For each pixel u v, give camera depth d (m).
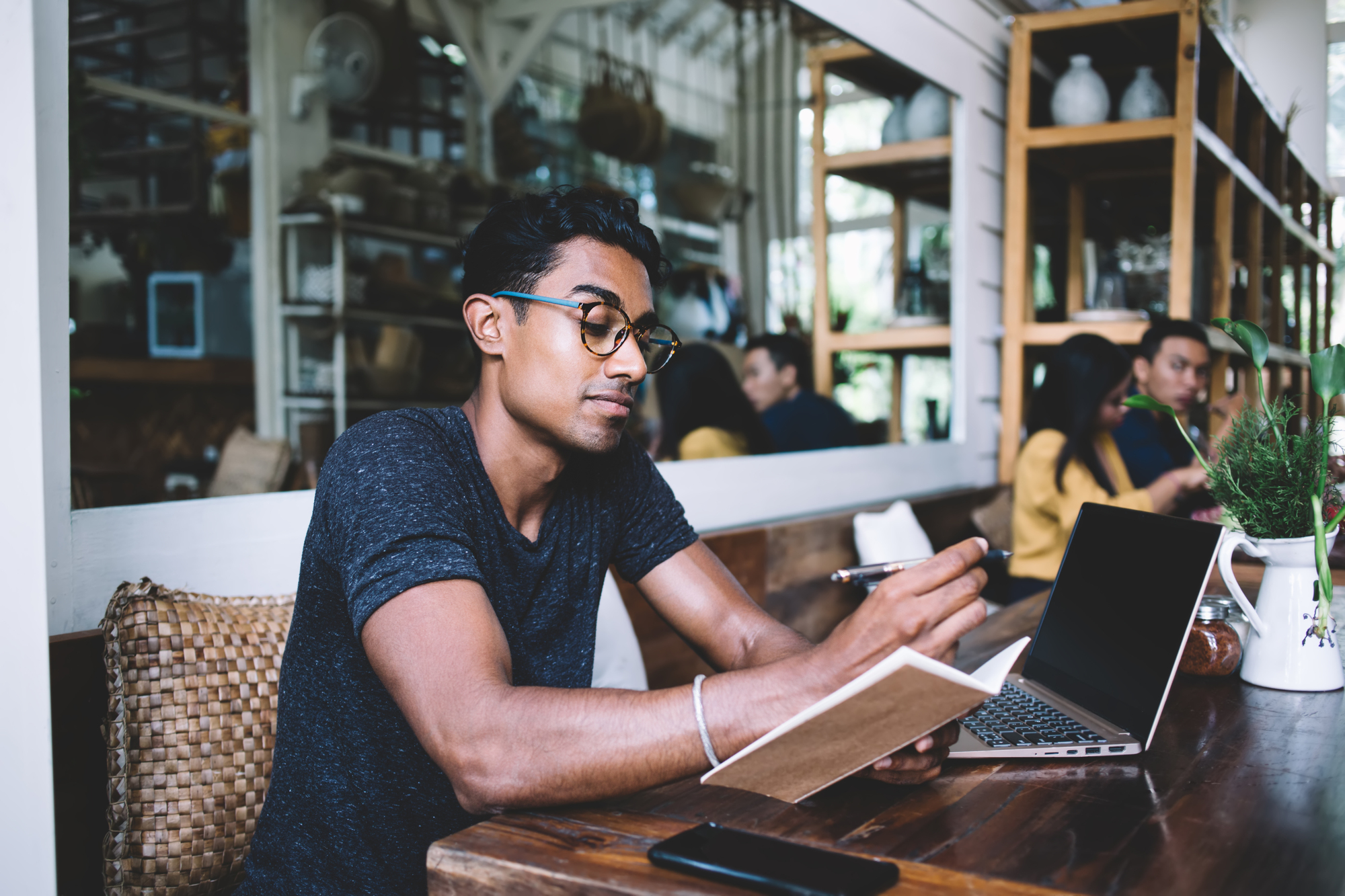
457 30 5.29
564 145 5.87
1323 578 1.22
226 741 1.16
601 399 1.02
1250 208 3.98
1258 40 4.69
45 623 1.13
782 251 5.48
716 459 2.54
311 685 1.00
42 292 1.25
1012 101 3.50
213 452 4.76
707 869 0.72
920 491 3.40
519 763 0.80
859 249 3.76
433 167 4.93
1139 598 1.12
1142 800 0.88
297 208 4.58
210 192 4.70
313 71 4.69
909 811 0.86
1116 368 2.66
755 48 5.50
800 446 3.04
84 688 1.20
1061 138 3.42
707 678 0.84
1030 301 3.72
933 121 3.54
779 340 3.19
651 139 5.30
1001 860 0.75
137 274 4.66
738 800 0.88
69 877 1.19
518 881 0.75
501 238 1.04
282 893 0.98
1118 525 1.23
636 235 1.05
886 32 3.10
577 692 0.83
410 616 0.84
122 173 4.72
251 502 1.51
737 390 2.76
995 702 1.18
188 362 4.57
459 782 0.81
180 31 4.59
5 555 1.13
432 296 4.78
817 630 2.62
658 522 1.25
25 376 1.12
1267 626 1.28
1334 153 4.73
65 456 1.29
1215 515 2.43
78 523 1.31
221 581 1.47
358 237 4.73
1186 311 3.22
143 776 1.13
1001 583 3.02
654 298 1.10
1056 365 2.74
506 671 0.85
